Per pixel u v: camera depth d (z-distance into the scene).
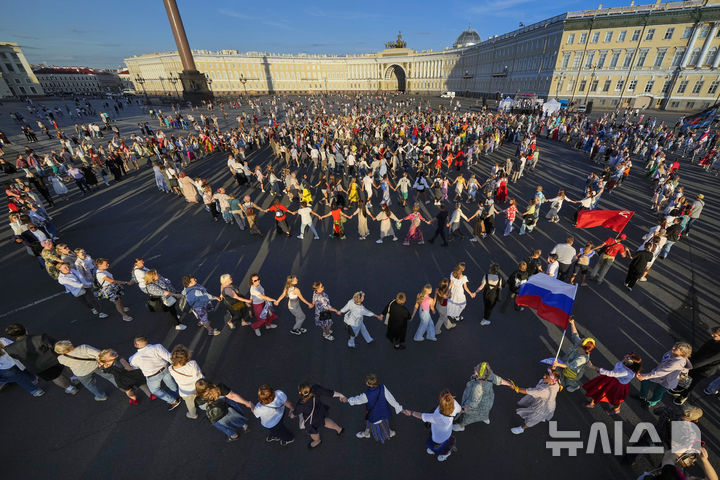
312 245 12.06
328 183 15.54
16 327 5.50
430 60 121.94
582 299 8.77
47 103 69.56
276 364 6.86
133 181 20.42
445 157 22.11
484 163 23.50
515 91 76.00
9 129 37.41
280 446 5.34
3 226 13.95
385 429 5.05
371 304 8.68
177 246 12.04
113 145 22.92
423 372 6.62
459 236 11.96
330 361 6.93
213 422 4.73
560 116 40.44
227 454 5.23
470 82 101.31
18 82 100.12
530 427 5.59
